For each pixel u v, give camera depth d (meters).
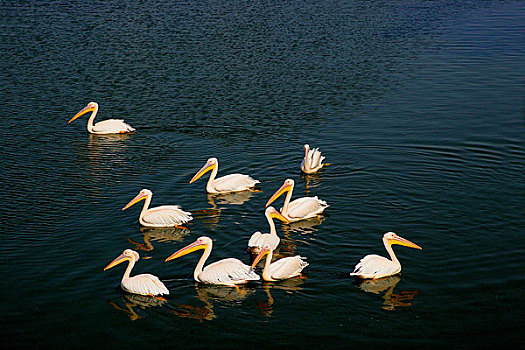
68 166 21.86
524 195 18.95
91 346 12.59
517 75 31.97
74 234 17.09
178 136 24.73
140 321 13.37
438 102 28.19
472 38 39.12
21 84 30.62
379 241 16.56
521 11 46.75
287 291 14.42
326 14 45.62
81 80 31.30
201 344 12.62
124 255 14.60
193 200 19.38
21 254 15.96
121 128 25.11
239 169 21.64
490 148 22.81
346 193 19.56
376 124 25.58
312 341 12.64
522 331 12.75
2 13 44.84
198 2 49.47
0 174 21.05
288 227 17.50
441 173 20.78
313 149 21.30
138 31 40.41
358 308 13.68
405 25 42.50
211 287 14.69
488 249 15.94
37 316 13.49
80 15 44.62
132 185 20.38
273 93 29.44
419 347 12.36
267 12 46.06
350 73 32.38
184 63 33.91
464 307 13.57
